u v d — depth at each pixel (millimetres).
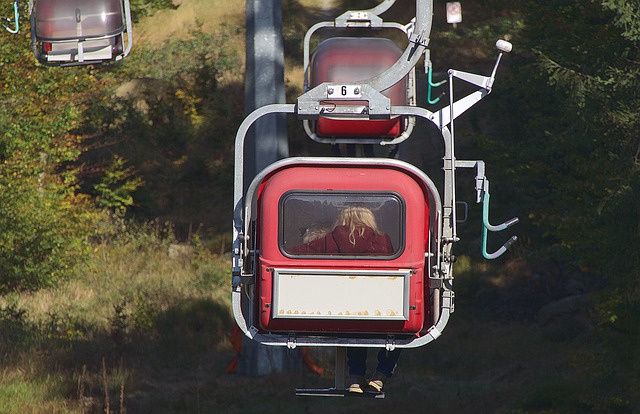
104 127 128875
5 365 67938
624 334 58062
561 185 67875
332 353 82625
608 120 59125
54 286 90875
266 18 79312
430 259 25047
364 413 64750
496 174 90688
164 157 132125
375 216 24188
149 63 149000
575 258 70562
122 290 95062
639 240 55250
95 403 62500
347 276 24141
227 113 139625
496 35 143125
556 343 86938
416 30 26781
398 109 26141
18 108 86562
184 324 87312
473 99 26109
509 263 105250
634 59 64375
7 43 86750
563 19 73562
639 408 58188
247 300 27641
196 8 171125
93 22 31031
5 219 84812
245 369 75875
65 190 93312
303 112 25969
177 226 120312
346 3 169625
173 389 68812
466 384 74625
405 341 25188
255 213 25000
